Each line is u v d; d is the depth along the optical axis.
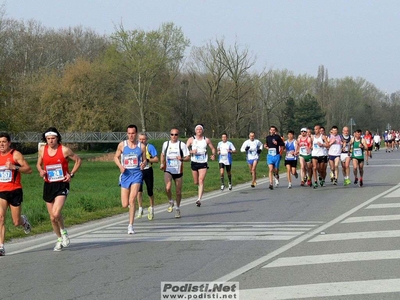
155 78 105.38
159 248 15.49
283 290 10.73
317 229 17.75
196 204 25.67
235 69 99.88
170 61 102.00
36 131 95.56
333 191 29.86
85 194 30.98
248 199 27.59
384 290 10.60
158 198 29.28
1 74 66.06
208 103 104.38
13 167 15.36
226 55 99.56
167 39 101.31
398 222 18.75
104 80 105.06
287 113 125.88
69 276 12.46
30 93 96.38
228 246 15.40
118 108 106.00
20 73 97.38
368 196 26.92
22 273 12.93
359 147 32.06
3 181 15.33
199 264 13.24
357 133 32.09
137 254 14.76
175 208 22.16
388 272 12.01
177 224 20.22
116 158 18.48
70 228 20.50
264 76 101.69
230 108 104.69
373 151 85.06
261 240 16.12
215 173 45.78
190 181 39.34
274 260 13.40
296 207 23.64
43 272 12.97
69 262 14.04
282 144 32.34
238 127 102.94
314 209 22.77
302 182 33.41
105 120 104.00
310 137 32.66
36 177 54.16
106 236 18.06
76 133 103.75
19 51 103.62
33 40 121.94
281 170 49.69
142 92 102.25
